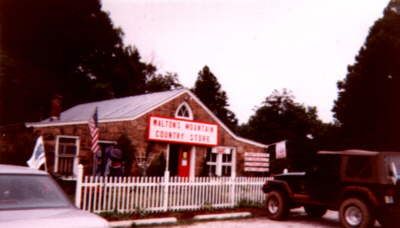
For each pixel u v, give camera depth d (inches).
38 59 1572.3
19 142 650.8
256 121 1565.0
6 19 1477.6
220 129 911.0
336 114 1331.2
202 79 2256.4
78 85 1668.3
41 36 1547.7
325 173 491.8
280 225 490.3
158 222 449.4
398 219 421.1
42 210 227.3
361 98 1227.2
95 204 450.3
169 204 516.4
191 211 532.4
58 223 208.5
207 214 521.3
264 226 475.5
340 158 479.2
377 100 1190.9
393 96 1164.5
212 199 566.6
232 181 593.0
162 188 511.2
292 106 1546.5
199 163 874.1
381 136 1184.8
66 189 630.5
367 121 1213.1
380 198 431.8
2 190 233.1
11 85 1392.7
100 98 1644.9
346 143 1257.4
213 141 891.4
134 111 804.6
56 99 925.8
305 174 517.0
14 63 1390.3
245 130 1706.4
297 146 1370.6
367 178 446.3
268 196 547.5
